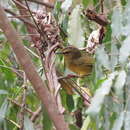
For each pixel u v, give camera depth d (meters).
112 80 8.21
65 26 11.58
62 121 8.38
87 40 11.95
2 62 11.69
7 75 11.95
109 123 8.62
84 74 12.09
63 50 12.33
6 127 10.12
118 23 9.68
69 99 11.46
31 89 12.58
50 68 9.24
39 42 10.91
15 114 10.56
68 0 10.90
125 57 8.57
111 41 9.79
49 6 12.91
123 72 8.18
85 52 12.40
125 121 8.02
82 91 11.12
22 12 13.02
